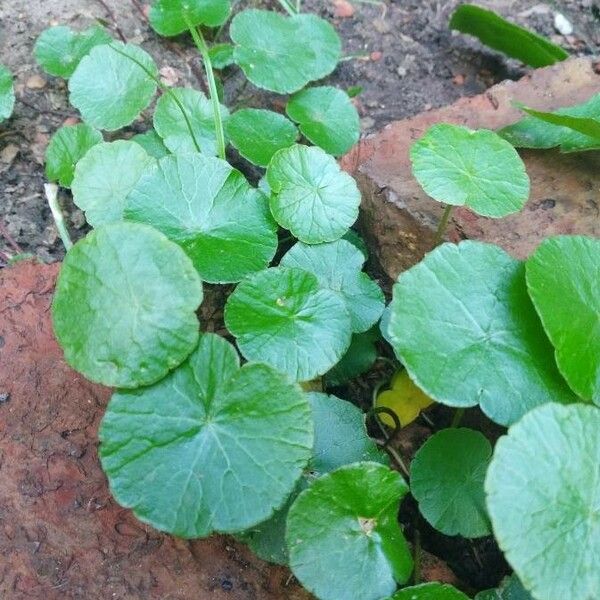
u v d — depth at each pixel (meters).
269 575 0.14
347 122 0.23
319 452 0.15
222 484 0.13
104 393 0.16
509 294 0.15
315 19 0.25
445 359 0.14
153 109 0.24
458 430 0.15
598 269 0.15
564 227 0.18
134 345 0.14
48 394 0.16
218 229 0.17
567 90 0.22
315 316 0.16
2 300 0.17
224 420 0.13
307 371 0.15
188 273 0.14
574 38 0.29
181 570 0.14
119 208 0.19
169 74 0.25
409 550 0.15
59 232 0.21
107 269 0.14
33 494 0.15
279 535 0.14
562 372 0.14
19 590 0.14
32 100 0.23
